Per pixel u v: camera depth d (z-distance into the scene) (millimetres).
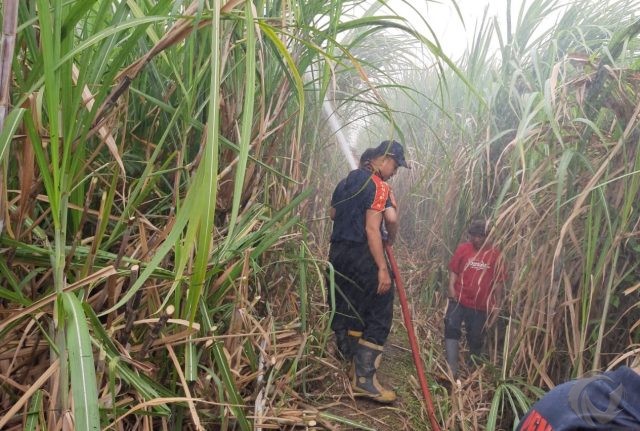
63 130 966
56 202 928
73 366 806
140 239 1328
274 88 1863
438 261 4012
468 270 2861
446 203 3863
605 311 1886
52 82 842
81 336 839
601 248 2053
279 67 1850
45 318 1170
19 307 1178
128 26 909
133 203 1298
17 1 819
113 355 1130
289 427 1929
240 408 1344
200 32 1543
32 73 1008
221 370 1352
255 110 1823
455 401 2322
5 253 1101
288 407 1957
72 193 1148
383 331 2533
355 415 2314
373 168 2668
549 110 1966
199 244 755
